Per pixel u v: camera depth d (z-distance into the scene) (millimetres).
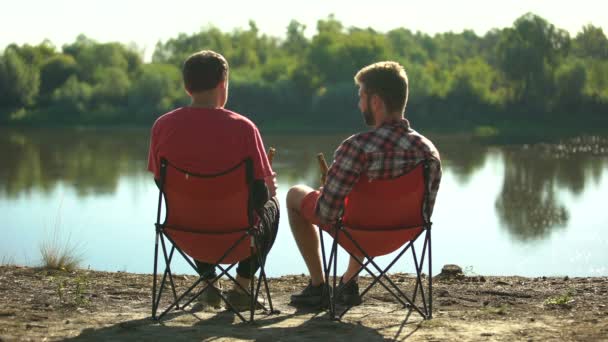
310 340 3688
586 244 24078
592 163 52312
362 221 4047
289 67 115938
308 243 4445
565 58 110375
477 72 107312
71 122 111688
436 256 21484
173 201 4020
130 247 20953
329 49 110312
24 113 114688
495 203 33875
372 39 112438
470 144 71438
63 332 3797
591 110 102812
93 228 25203
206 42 151875
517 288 5480
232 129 3955
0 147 67000
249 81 106625
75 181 41500
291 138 80250
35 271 6297
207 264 4586
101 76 125312
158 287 5391
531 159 55250
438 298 5035
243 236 4039
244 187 3979
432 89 102125
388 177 3879
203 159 3918
